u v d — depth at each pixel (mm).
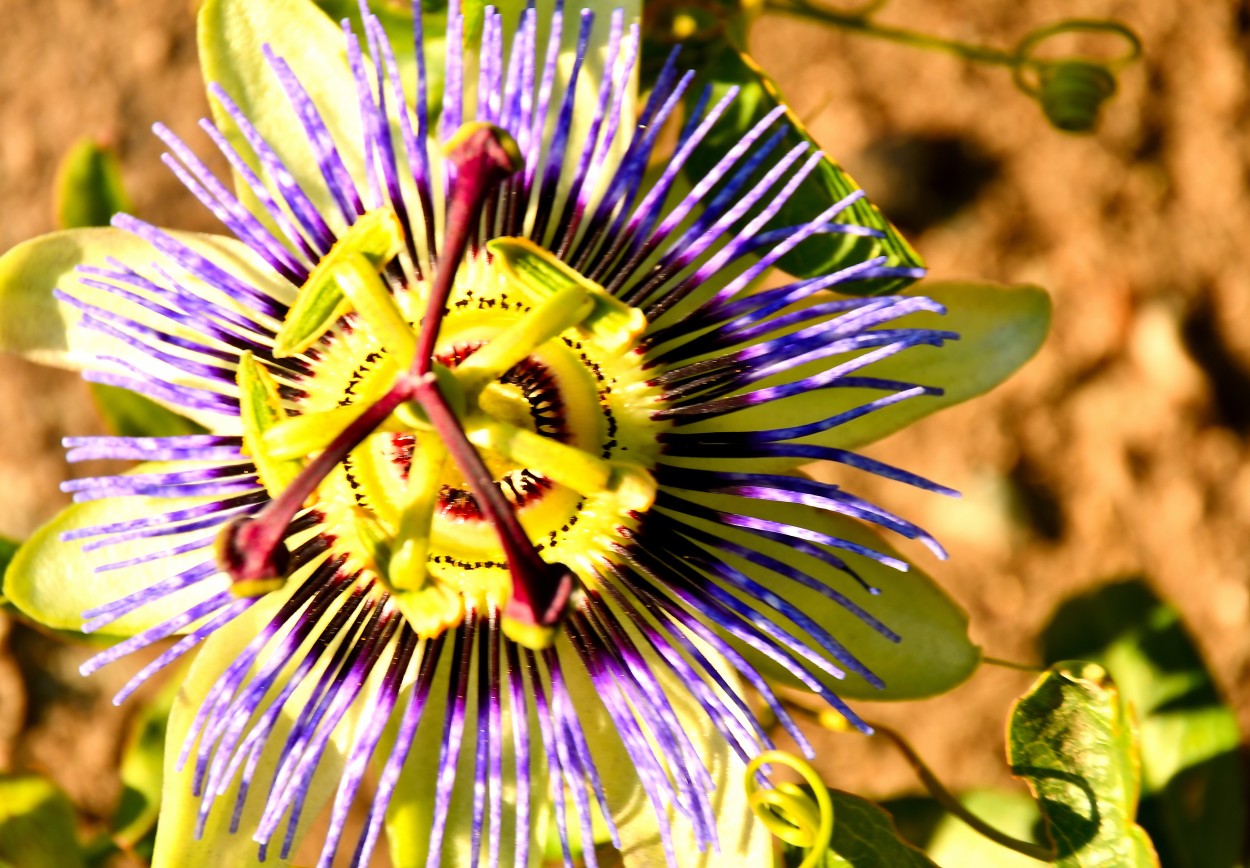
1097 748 160
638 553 156
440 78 172
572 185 152
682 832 154
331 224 155
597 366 160
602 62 155
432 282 158
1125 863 159
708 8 169
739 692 152
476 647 157
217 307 152
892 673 157
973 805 203
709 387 154
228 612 144
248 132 148
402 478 159
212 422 152
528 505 159
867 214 160
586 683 155
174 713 151
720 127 168
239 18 155
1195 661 195
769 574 157
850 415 146
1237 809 192
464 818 155
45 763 236
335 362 159
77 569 155
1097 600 198
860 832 159
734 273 162
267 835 144
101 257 154
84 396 238
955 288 160
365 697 154
